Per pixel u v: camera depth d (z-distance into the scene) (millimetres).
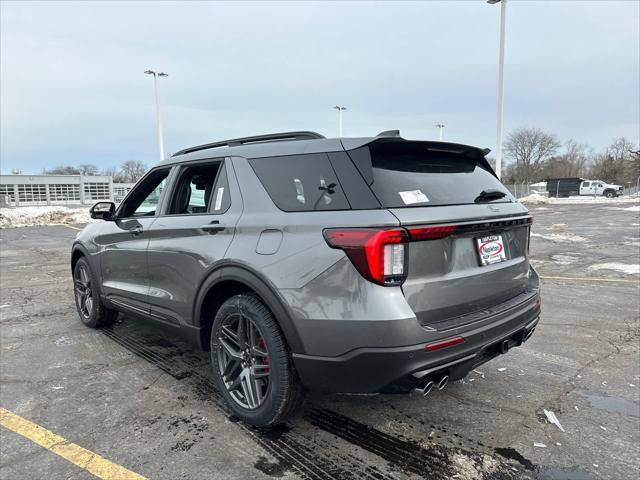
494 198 2904
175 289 3385
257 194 2859
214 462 2508
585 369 3771
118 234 4098
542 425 2881
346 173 2486
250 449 2635
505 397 3271
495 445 2662
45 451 2629
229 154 3168
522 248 3129
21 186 62906
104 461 2527
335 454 2580
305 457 2551
